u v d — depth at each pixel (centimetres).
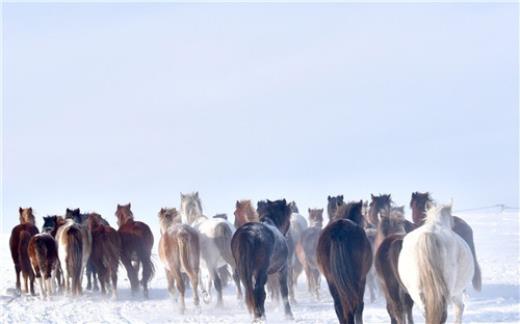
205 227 1828
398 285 1245
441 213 1203
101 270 2178
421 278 1102
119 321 1664
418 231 1145
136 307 1930
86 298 2155
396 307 1244
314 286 1961
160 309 1864
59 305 2006
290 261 1838
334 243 1245
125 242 2175
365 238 1280
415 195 1716
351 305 1232
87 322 1675
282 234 1606
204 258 1814
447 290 1105
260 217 1650
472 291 1925
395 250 1226
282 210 1659
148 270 2166
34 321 1723
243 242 1498
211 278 1867
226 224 1830
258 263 1491
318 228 1961
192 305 1927
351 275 1236
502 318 1425
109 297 2169
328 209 1909
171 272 1769
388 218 1490
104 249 2123
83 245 2155
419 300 1120
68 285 2144
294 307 1795
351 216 1430
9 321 1736
